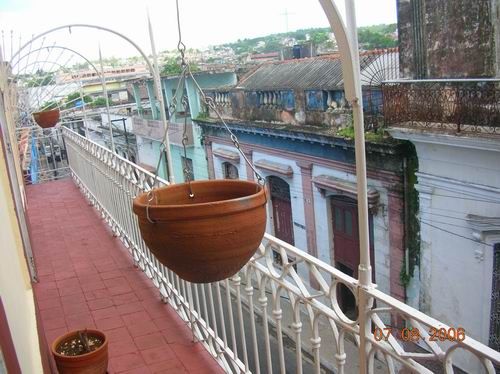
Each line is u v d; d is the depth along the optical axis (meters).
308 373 6.14
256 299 7.32
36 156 12.62
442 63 5.35
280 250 2.13
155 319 3.76
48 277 4.71
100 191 6.46
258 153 9.23
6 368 1.21
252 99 9.14
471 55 5.04
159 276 4.05
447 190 5.47
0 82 5.25
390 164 6.12
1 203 2.12
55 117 8.26
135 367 3.15
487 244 5.14
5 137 4.32
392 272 6.60
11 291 1.75
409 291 6.41
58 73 10.94
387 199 6.39
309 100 7.68
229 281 2.69
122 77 18.52
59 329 3.72
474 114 4.87
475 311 5.50
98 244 5.57
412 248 6.20
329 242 7.85
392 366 1.63
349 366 6.13
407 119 5.58
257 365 2.53
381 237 6.65
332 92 7.27
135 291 4.29
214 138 10.84
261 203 1.64
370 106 6.29
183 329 3.58
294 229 8.71
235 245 1.58
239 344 6.27
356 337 1.75
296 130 7.66
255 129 8.78
